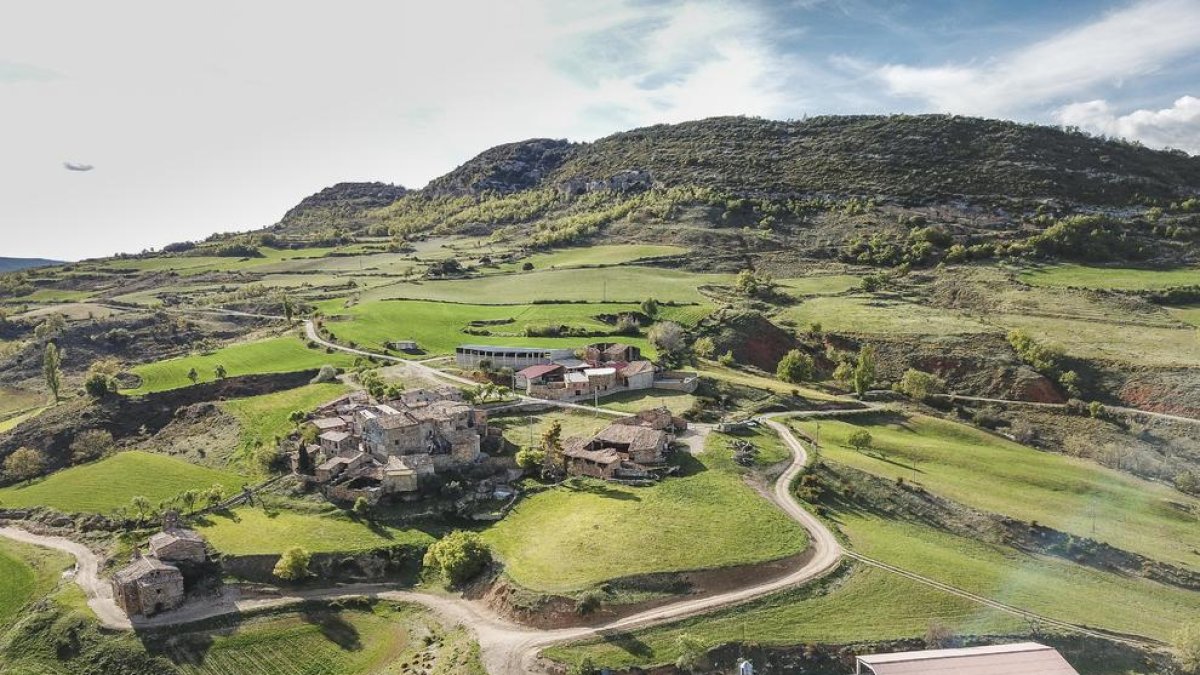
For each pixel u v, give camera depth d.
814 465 142.75
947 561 112.75
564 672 87.06
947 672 83.56
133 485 143.50
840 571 106.06
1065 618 101.25
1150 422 185.75
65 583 114.75
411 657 96.25
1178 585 117.62
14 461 154.38
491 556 113.56
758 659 89.69
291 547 113.00
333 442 146.62
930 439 174.62
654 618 95.62
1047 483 151.75
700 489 128.88
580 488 133.62
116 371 195.75
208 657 99.38
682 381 189.25
